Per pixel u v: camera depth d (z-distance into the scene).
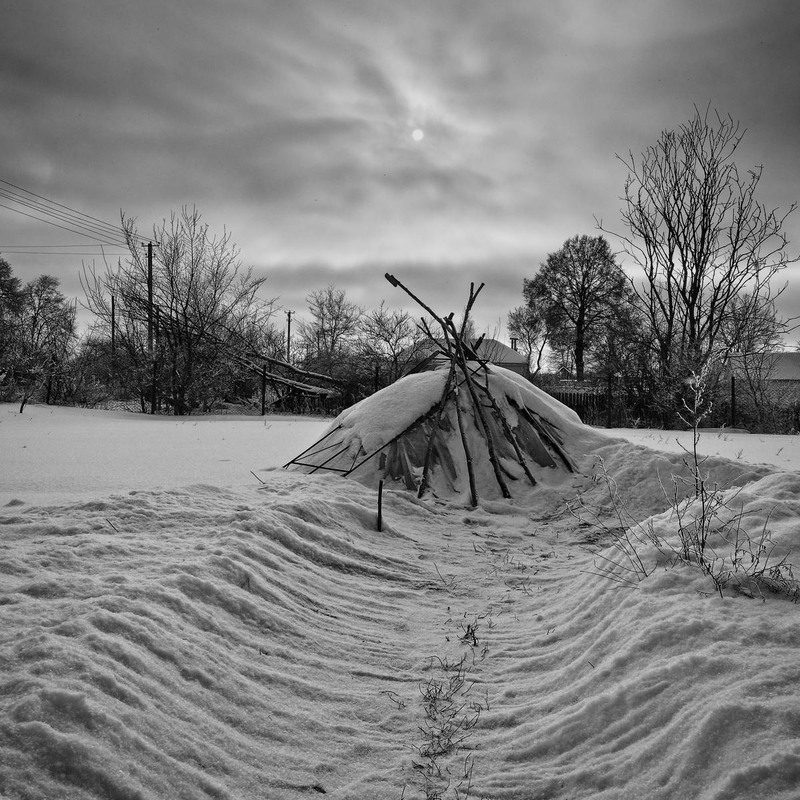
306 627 4.27
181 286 27.53
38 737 2.50
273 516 5.85
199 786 2.65
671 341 27.44
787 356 44.75
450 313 9.82
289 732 3.18
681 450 14.35
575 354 52.12
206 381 26.80
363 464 8.77
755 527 4.20
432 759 3.08
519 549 6.60
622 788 2.71
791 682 2.84
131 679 3.07
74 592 3.72
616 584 4.33
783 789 2.39
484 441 8.98
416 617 4.75
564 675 3.64
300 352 37.66
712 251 27.12
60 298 42.62
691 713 2.87
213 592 4.17
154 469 10.00
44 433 16.20
